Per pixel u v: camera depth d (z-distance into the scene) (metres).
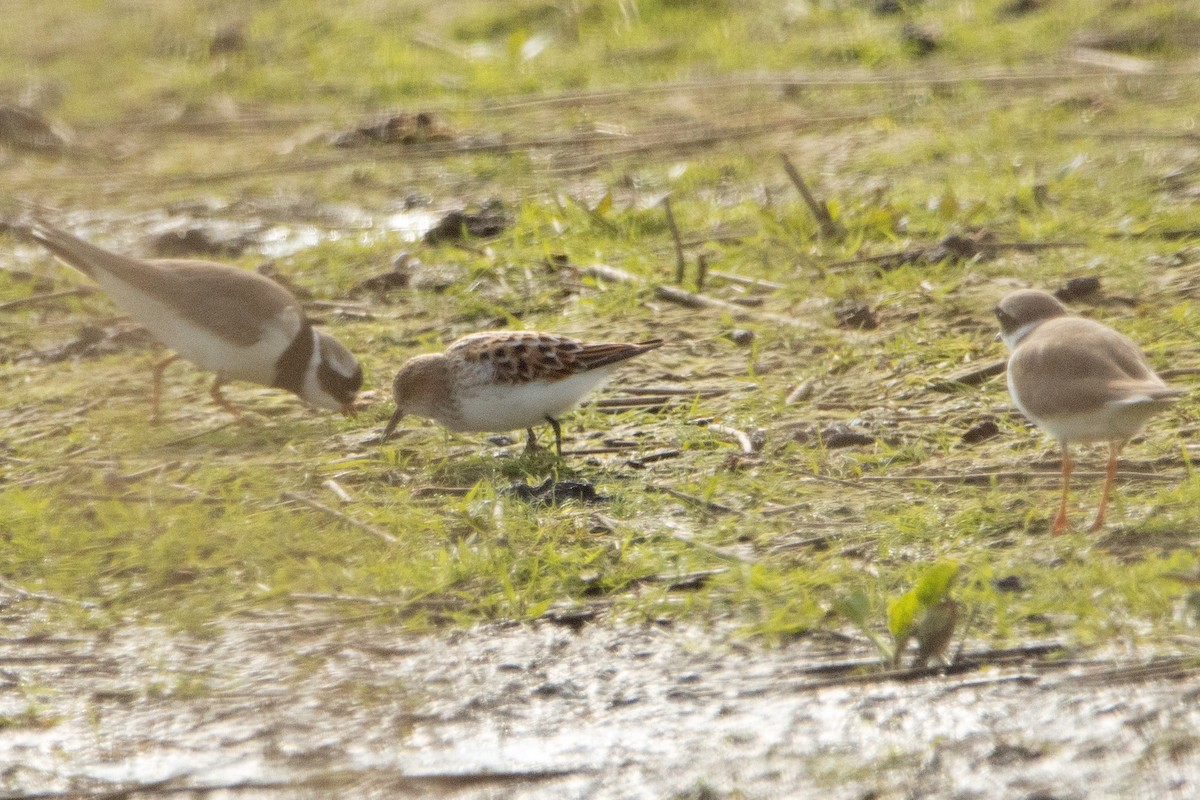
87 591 11.77
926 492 12.75
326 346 15.49
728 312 18.19
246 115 31.58
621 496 12.91
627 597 11.12
